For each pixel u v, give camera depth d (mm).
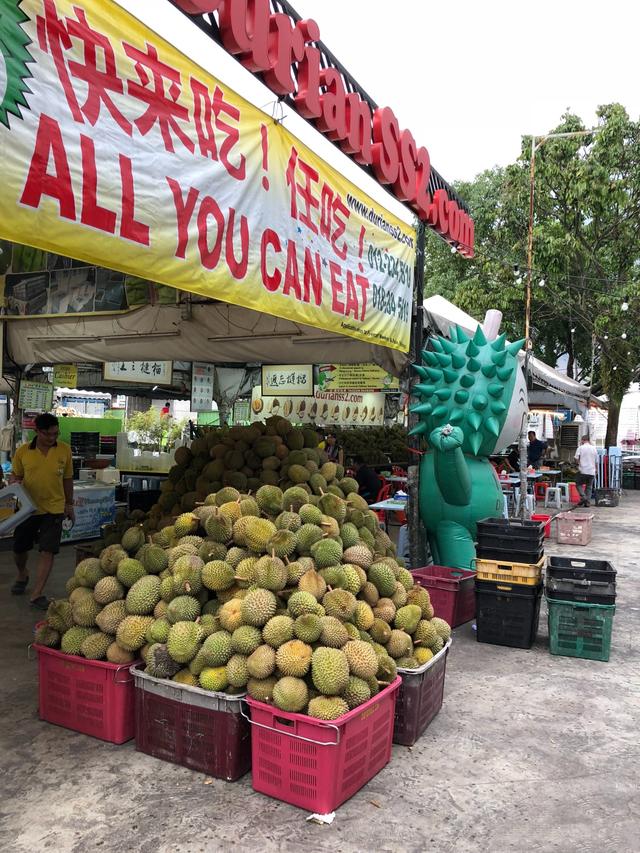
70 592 3766
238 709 3129
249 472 4832
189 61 3377
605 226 18297
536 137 16172
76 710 3637
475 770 3373
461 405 6281
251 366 11562
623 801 3121
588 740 3758
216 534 3615
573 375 21922
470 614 6227
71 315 7238
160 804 2959
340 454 11570
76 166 2756
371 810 2969
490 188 20156
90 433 12172
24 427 9680
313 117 4699
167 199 3230
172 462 10430
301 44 4418
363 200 5492
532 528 5496
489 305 18156
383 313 5988
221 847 2666
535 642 5652
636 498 19422
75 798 2994
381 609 3637
